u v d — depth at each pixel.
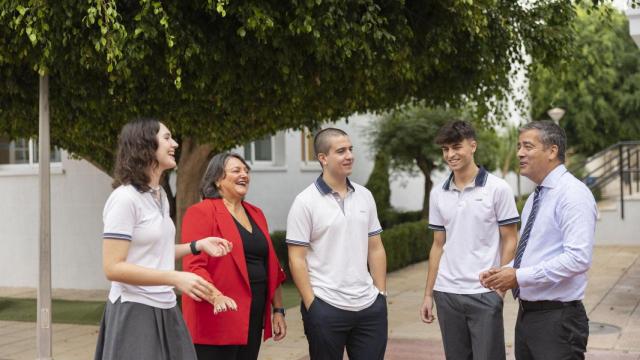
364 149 18.33
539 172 3.93
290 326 8.77
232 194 4.64
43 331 6.55
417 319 9.02
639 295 10.12
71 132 7.74
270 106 7.36
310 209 4.41
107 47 5.55
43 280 6.55
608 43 25.11
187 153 8.93
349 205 4.46
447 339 4.56
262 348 7.58
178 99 7.07
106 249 3.50
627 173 18.75
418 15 7.43
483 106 10.07
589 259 3.71
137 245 3.59
